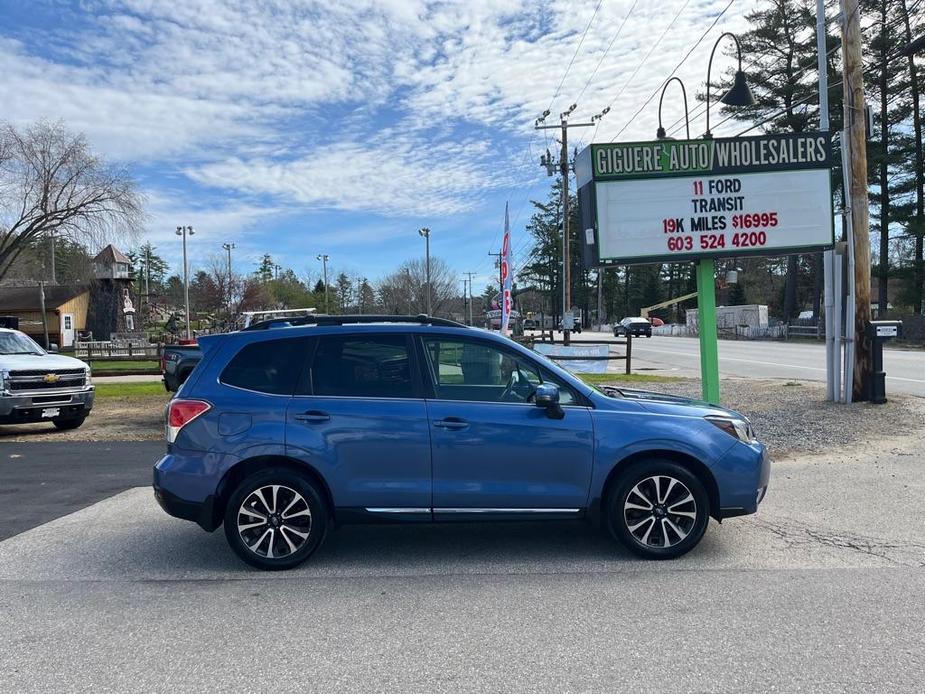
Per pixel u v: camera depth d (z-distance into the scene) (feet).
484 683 11.55
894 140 134.21
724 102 41.57
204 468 16.85
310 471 17.08
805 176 34.65
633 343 146.10
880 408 39.86
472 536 19.76
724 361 87.45
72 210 103.91
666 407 17.92
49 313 188.14
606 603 14.80
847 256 41.86
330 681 11.69
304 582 16.30
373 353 17.66
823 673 11.71
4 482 27.58
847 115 41.34
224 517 17.35
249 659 12.50
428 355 17.66
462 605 14.84
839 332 42.39
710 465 17.31
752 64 136.87
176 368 43.24
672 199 34.53
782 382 56.85
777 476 26.61
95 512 22.91
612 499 17.33
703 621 13.82
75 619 14.30
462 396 17.52
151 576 16.81
